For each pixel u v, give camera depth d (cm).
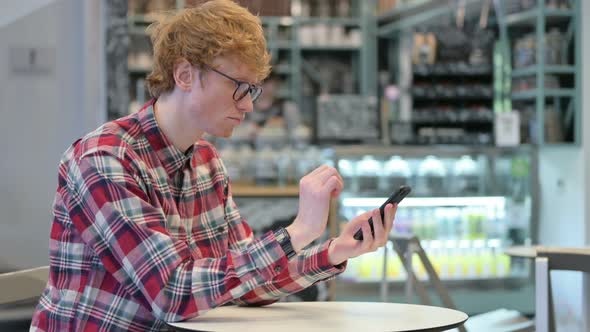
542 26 611
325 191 158
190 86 170
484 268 602
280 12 709
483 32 659
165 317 157
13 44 387
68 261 171
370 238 168
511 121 604
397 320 159
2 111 385
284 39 714
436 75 656
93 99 396
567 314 535
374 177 578
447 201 593
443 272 595
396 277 579
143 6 662
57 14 392
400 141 637
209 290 156
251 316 167
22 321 304
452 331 363
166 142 176
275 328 150
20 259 384
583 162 594
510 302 604
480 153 589
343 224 564
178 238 176
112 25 454
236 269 156
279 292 181
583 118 604
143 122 176
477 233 602
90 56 396
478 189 602
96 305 168
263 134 667
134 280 160
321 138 650
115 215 161
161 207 173
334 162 562
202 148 194
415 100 663
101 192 162
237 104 170
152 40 179
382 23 717
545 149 618
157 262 158
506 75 652
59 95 393
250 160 649
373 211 167
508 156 602
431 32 660
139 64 657
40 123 390
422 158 591
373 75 718
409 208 589
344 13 724
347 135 652
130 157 167
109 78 452
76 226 166
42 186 388
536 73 616
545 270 247
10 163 386
